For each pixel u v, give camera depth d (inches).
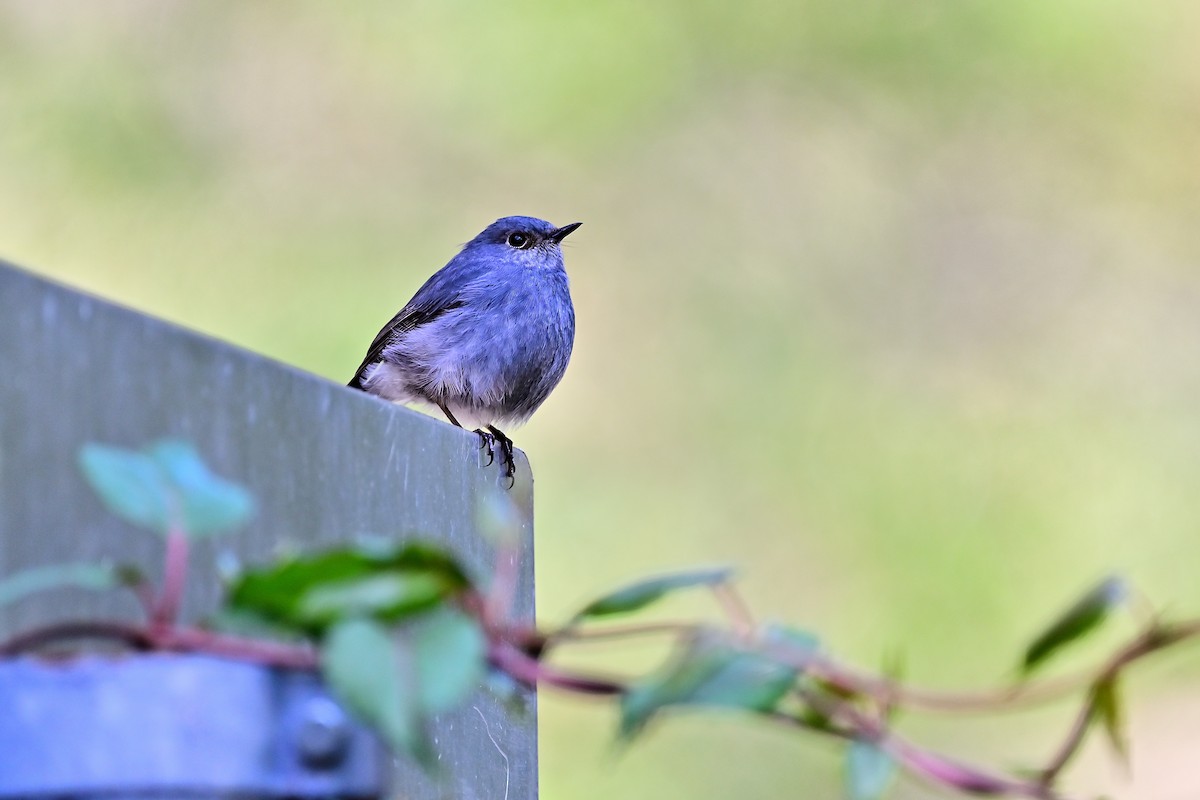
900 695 110.9
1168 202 679.1
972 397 645.3
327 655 90.5
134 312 131.2
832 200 674.2
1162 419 638.5
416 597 93.5
